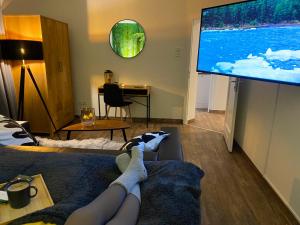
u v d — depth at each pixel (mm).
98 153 1724
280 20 1850
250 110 2887
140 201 1123
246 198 2135
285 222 1840
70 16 4148
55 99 3801
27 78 3506
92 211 903
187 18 3969
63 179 1240
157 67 4254
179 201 1066
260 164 2512
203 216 1896
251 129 2828
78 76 4441
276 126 2189
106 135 3744
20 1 4125
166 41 4109
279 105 2139
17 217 981
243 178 2473
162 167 1376
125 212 1009
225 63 2596
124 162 1378
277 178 2146
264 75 2072
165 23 4035
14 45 3051
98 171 1350
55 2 4098
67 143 2666
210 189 2264
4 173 1312
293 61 1761
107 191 1084
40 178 1247
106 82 4281
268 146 2340
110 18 4105
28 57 3145
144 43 4152
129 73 4340
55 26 3693
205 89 5344
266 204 2053
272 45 1956
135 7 4020
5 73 3350
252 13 2156
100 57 4309
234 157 2982
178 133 2166
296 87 1861
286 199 1979
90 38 4230
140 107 4465
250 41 2211
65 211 968
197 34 3926
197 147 3289
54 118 3795
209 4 3859
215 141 3521
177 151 1756
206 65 2949
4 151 1604
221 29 2602
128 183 1152
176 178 1255
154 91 4375
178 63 4188
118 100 3893
